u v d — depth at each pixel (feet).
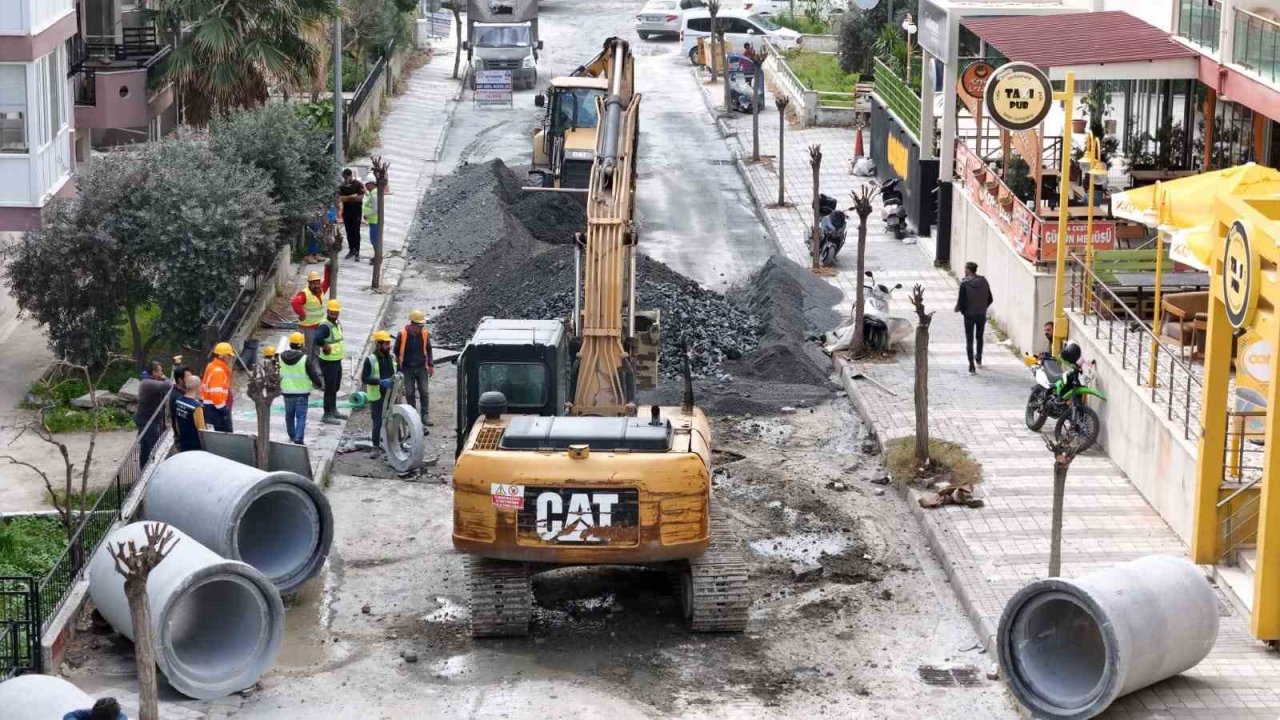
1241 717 52.80
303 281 110.52
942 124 113.60
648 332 78.79
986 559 66.08
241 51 113.60
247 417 83.76
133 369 90.84
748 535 70.54
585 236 72.79
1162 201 75.05
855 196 94.07
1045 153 113.29
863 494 75.46
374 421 80.07
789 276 106.83
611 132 73.97
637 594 64.75
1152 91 110.93
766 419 86.33
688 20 204.54
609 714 54.44
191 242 88.53
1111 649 51.52
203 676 54.80
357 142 152.05
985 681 57.16
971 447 79.30
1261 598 57.16
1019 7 112.98
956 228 111.96
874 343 95.30
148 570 48.39
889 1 167.32
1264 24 87.66
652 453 58.65
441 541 70.03
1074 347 78.74
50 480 74.28
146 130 127.24
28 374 89.86
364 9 175.22
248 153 105.91
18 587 57.16
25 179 89.20
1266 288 56.34
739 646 59.88
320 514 62.95
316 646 59.98
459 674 57.67
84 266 87.30
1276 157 96.99
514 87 189.98
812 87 169.48
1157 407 71.46
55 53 93.76
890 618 62.34
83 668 56.90
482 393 67.00
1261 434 65.41
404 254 121.19
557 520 57.93
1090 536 68.23
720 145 161.48
